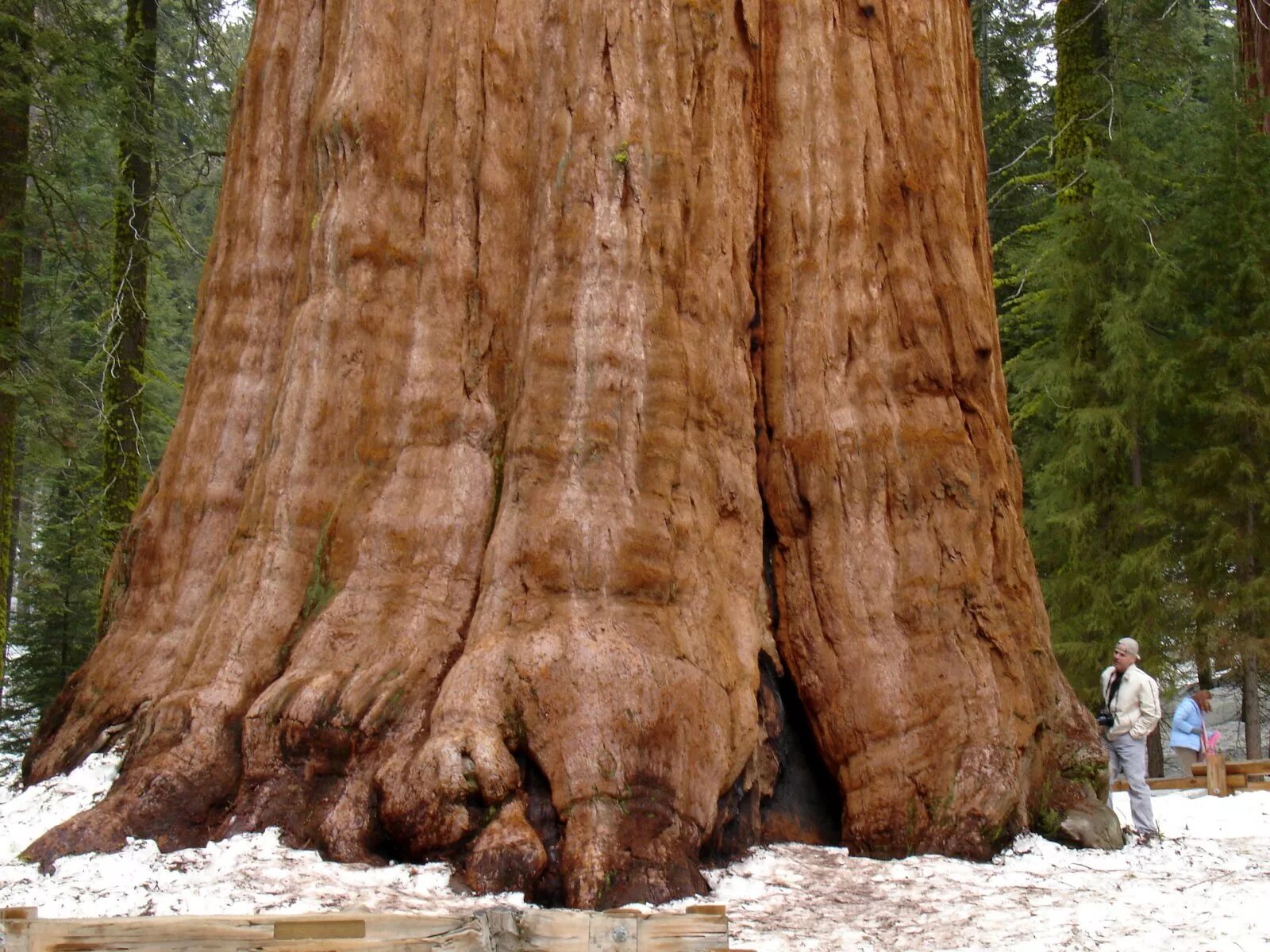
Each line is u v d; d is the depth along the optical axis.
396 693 8.27
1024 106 29.05
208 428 10.07
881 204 10.38
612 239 9.05
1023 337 27.05
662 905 7.30
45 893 6.79
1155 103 23.70
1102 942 6.81
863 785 9.32
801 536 9.88
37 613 21.03
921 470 9.87
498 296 9.39
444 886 7.24
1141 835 10.59
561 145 9.30
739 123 10.20
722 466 9.40
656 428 8.83
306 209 9.95
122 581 10.33
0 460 16.91
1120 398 21.80
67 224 19.08
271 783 8.10
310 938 5.01
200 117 21.22
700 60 9.73
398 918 5.10
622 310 8.95
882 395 10.02
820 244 10.21
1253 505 20.64
